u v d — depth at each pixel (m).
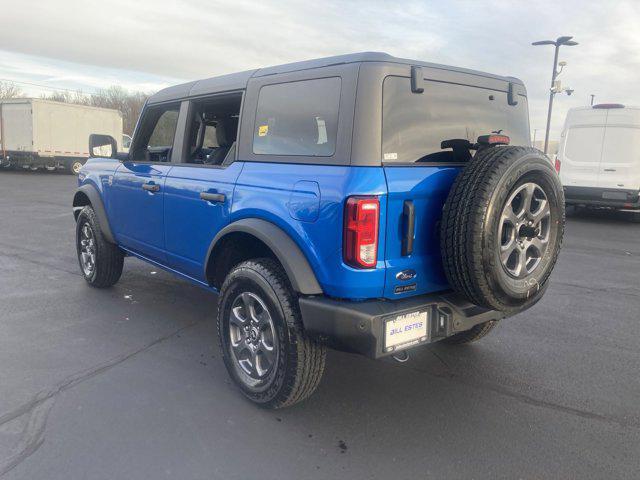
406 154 2.99
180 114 4.30
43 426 3.04
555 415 3.33
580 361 4.17
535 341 4.59
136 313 5.03
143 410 3.26
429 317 3.00
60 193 16.14
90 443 2.90
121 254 5.57
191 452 2.85
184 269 4.26
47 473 2.64
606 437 3.09
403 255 2.91
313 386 3.15
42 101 23.03
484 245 2.74
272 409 3.31
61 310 5.05
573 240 9.91
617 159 11.82
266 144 3.41
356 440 3.01
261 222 3.23
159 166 4.45
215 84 3.98
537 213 3.03
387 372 3.90
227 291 3.43
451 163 3.21
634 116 11.62
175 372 3.80
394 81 2.94
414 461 2.83
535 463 2.83
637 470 2.78
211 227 3.75
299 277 2.93
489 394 3.59
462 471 2.75
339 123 2.90
